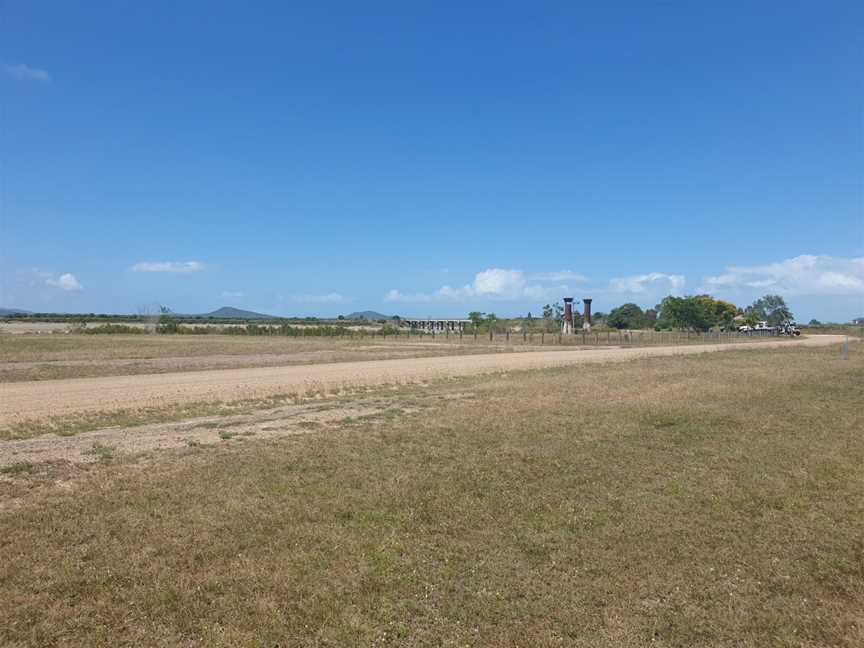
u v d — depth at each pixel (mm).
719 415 14477
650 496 8172
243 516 6992
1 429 11945
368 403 16156
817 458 10320
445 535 6676
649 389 19172
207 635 4527
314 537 6449
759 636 4723
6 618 4656
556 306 80875
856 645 4609
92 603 4934
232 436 11492
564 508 7633
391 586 5418
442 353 39406
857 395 18328
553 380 21797
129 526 6590
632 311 115125
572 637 4668
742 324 106125
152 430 12023
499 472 9227
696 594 5383
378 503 7633
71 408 14688
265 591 5238
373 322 103125
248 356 34844
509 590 5398
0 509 7090
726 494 8266
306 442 10984
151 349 39031
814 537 6762
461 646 4508
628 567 5930
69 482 8242
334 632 4633
